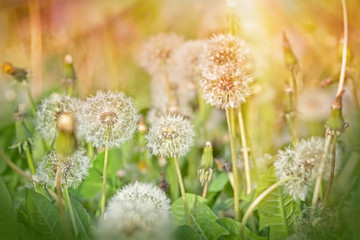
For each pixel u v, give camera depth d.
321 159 0.51
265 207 0.53
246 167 0.59
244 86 0.54
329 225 0.52
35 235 0.51
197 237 0.50
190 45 0.79
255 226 0.58
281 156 0.51
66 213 0.54
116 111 0.53
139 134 0.62
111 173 0.63
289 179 0.51
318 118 0.88
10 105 0.93
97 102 0.53
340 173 0.61
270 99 0.82
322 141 0.52
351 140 0.69
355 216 0.51
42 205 0.51
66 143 0.47
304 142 0.52
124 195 0.49
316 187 0.52
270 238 0.53
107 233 0.47
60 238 0.51
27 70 0.70
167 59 0.88
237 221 0.54
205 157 0.55
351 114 0.77
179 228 0.49
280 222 0.53
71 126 0.47
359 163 0.62
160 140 0.53
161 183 0.61
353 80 0.70
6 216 0.49
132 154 0.68
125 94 0.55
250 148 0.63
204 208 0.53
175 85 0.84
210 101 0.54
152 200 0.49
